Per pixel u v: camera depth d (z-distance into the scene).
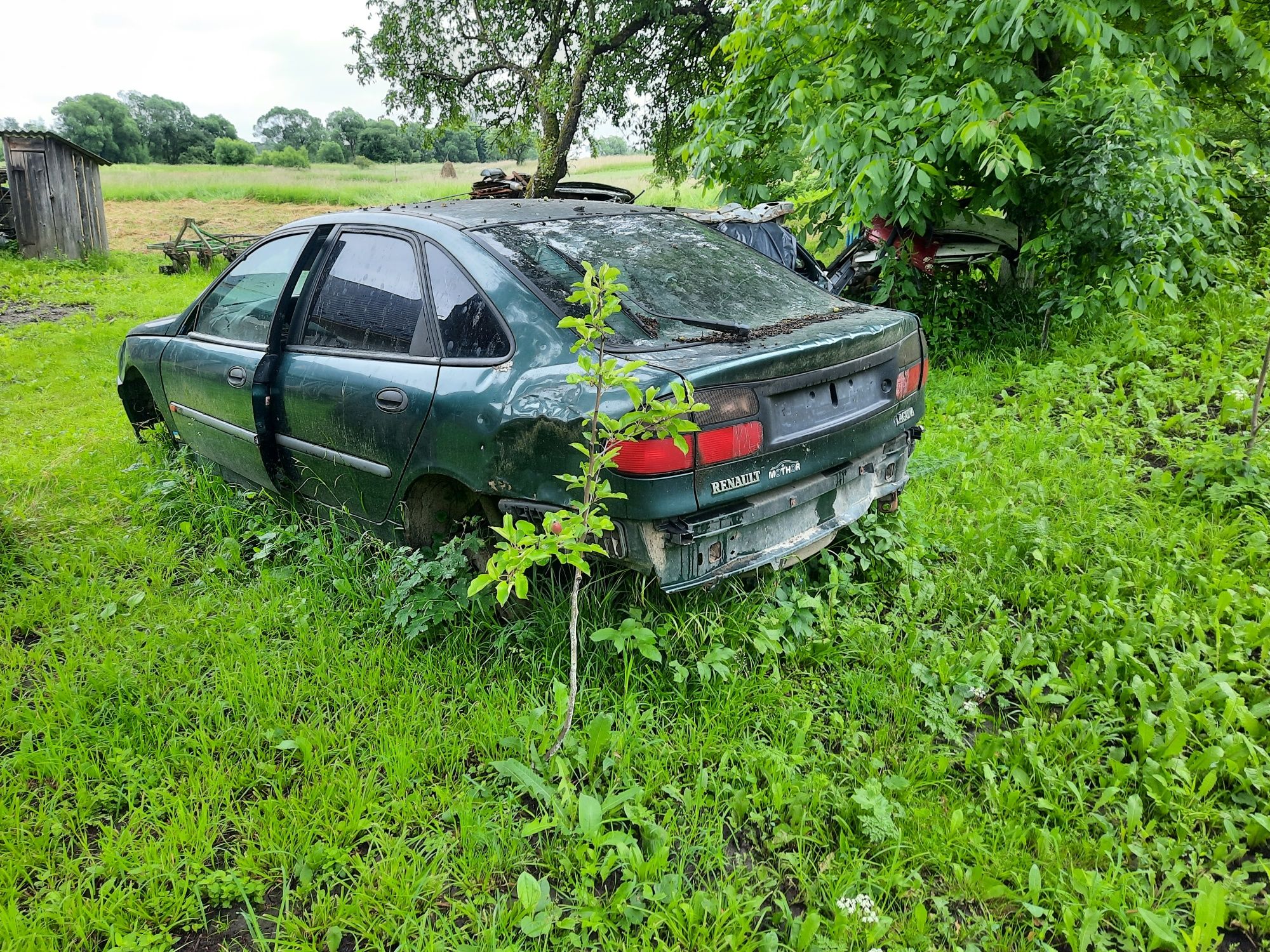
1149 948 2.12
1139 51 7.31
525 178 12.16
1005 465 4.95
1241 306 7.34
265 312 4.35
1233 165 9.16
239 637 3.45
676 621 3.13
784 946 2.13
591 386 2.89
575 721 2.91
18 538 4.46
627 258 3.66
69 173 18.61
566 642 3.18
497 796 2.64
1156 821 2.48
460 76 19.97
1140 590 3.58
